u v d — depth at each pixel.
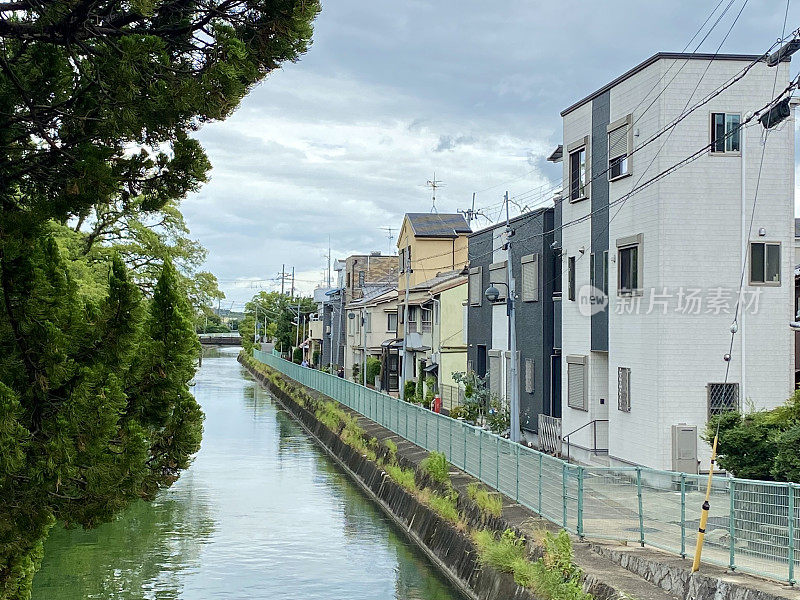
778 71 18.61
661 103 18.47
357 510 23.33
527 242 26.84
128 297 7.68
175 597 15.44
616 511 13.12
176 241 29.73
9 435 6.34
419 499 20.34
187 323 8.55
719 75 18.53
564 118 23.94
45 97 7.68
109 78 6.93
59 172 7.46
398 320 47.94
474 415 28.17
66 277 8.12
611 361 20.73
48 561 17.95
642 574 11.45
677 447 18.19
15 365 7.05
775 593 9.31
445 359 36.12
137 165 7.64
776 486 10.08
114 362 7.64
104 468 7.02
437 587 16.02
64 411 6.95
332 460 32.75
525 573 12.28
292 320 93.62
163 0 7.30
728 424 13.50
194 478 28.42
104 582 16.41
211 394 64.56
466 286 36.25
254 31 7.54
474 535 15.87
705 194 18.58
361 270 65.81
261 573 17.06
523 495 16.09
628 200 19.86
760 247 18.59
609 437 20.89
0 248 7.00
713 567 10.73
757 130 18.53
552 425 23.94
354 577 16.73
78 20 6.86
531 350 26.30
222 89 6.99
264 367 82.12
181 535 20.33
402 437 27.88
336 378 43.97
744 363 18.39
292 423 46.09
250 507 23.67
